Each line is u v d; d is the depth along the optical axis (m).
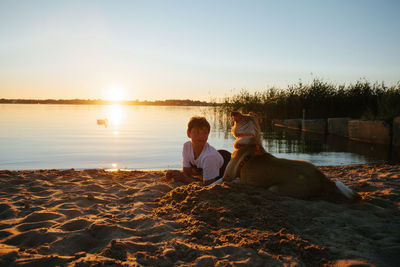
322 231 2.37
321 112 17.06
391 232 2.38
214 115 21.75
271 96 19.12
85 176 4.82
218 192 3.13
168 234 2.28
